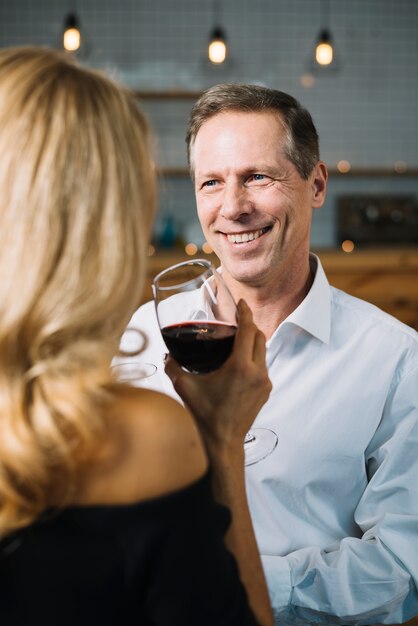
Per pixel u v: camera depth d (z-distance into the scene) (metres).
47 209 0.72
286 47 5.72
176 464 0.74
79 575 0.71
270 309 1.55
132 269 0.76
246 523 0.95
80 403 0.71
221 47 5.06
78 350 0.72
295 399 1.46
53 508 0.72
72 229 0.73
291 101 1.48
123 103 0.78
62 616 0.72
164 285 1.10
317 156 1.53
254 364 1.01
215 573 0.74
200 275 1.09
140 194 0.78
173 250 5.18
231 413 0.98
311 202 1.55
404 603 1.33
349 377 1.46
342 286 5.02
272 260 1.49
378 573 1.30
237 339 1.03
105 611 0.72
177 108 5.69
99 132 0.75
